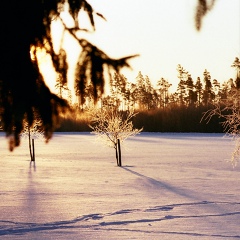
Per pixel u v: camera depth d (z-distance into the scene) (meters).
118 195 18.17
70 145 60.53
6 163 35.06
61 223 12.79
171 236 11.23
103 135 35.00
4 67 2.87
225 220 13.20
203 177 24.83
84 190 19.61
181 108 88.00
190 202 16.41
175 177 24.94
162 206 15.58
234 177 24.78
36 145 60.94
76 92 2.88
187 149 50.31
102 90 2.85
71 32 2.84
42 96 2.91
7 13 2.81
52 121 2.95
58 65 2.86
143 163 34.72
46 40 2.85
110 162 36.03
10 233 11.55
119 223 12.85
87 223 12.81
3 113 2.94
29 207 15.26
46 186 20.97
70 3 2.82
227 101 20.23
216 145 56.62
